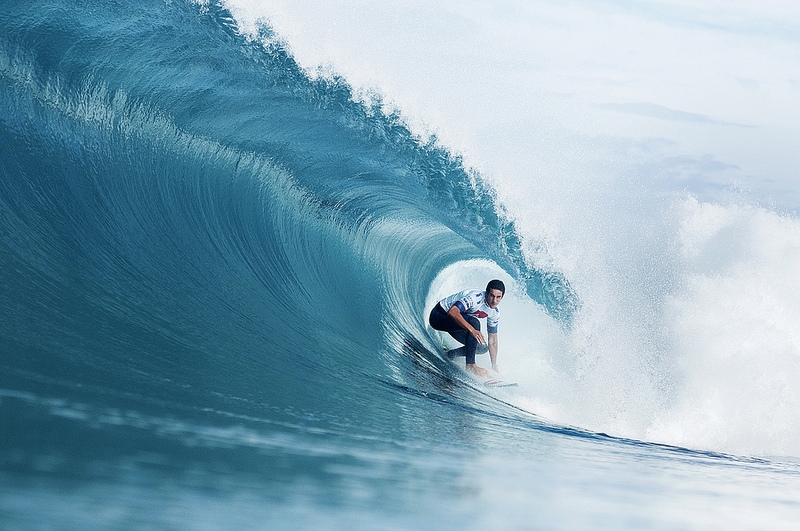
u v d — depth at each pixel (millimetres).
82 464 7418
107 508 6133
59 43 26625
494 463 12062
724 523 9602
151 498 6668
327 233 31766
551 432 19812
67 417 9398
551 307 37062
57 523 5543
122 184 24219
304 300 26062
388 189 35906
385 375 22484
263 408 13492
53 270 18219
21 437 8055
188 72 30172
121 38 28562
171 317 18766
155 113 27766
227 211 27484
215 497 7070
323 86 34719
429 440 13836
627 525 8586
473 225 38781
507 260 38656
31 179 21625
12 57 25000
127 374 13156
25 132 23219
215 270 23688
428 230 37562
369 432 13461
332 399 16562
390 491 8523
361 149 35188
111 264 20156
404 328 29766
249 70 32625
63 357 13000
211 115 30219
